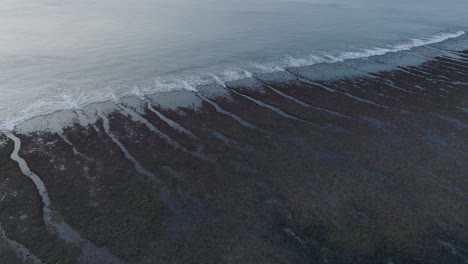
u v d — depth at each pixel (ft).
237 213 71.51
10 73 132.57
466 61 164.45
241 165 85.76
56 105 110.32
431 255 63.67
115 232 65.67
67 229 65.72
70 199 72.49
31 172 79.15
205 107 112.57
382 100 120.47
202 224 68.54
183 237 65.57
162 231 66.54
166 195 75.20
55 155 85.20
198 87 127.65
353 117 108.99
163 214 70.33
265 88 128.47
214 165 85.20
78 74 134.92
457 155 91.91
